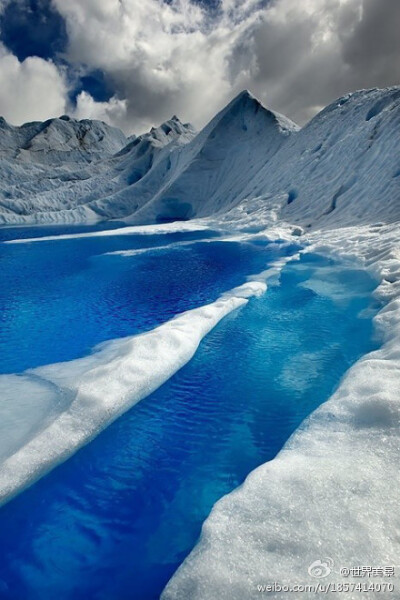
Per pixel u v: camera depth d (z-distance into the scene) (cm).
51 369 732
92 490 440
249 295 1197
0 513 404
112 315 1120
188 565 270
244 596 242
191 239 2808
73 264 1981
